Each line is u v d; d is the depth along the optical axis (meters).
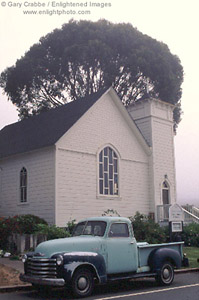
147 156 26.41
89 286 9.67
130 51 39.34
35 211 21.48
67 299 9.35
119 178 23.95
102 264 9.98
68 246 9.95
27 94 40.88
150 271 11.18
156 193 25.94
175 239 15.66
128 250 10.78
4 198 24.28
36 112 40.75
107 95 24.19
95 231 10.80
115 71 38.75
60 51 39.28
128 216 24.08
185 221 26.08
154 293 9.99
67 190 20.84
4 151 24.80
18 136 25.88
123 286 11.32
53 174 20.56
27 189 22.33
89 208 21.80
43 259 9.64
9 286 10.62
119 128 24.66
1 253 16.02
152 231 20.88
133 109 28.17
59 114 24.59
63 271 9.29
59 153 20.80
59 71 39.25
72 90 39.94
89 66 38.94
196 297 9.34
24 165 22.89
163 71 39.84
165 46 42.09
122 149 24.58
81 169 21.77
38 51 40.16
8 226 17.34
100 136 23.25
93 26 40.06
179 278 12.65
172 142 28.19
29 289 10.81
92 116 22.94
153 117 27.06
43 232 16.88
